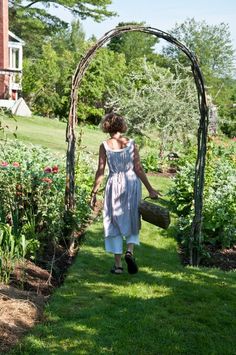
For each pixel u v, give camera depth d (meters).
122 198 5.09
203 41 57.94
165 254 6.30
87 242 6.38
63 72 37.97
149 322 4.02
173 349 3.62
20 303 4.15
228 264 6.19
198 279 5.23
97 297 4.55
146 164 14.12
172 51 57.47
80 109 34.88
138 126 13.84
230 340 3.81
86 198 7.35
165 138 13.99
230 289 4.95
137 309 4.30
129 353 3.53
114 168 5.12
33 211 6.28
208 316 4.23
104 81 36.41
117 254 5.23
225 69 57.97
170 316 4.20
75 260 5.63
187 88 14.00
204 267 5.87
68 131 6.09
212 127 15.28
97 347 3.59
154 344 3.67
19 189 6.13
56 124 25.75
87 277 5.10
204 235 6.74
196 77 5.68
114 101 14.38
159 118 13.82
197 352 3.60
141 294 4.68
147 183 5.20
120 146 5.15
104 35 5.88
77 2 34.69
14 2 37.06
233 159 12.85
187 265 5.94
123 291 4.74
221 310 4.37
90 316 4.09
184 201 8.34
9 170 6.20
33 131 20.03
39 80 35.25
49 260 5.54
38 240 5.67
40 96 34.91
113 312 4.20
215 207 6.87
